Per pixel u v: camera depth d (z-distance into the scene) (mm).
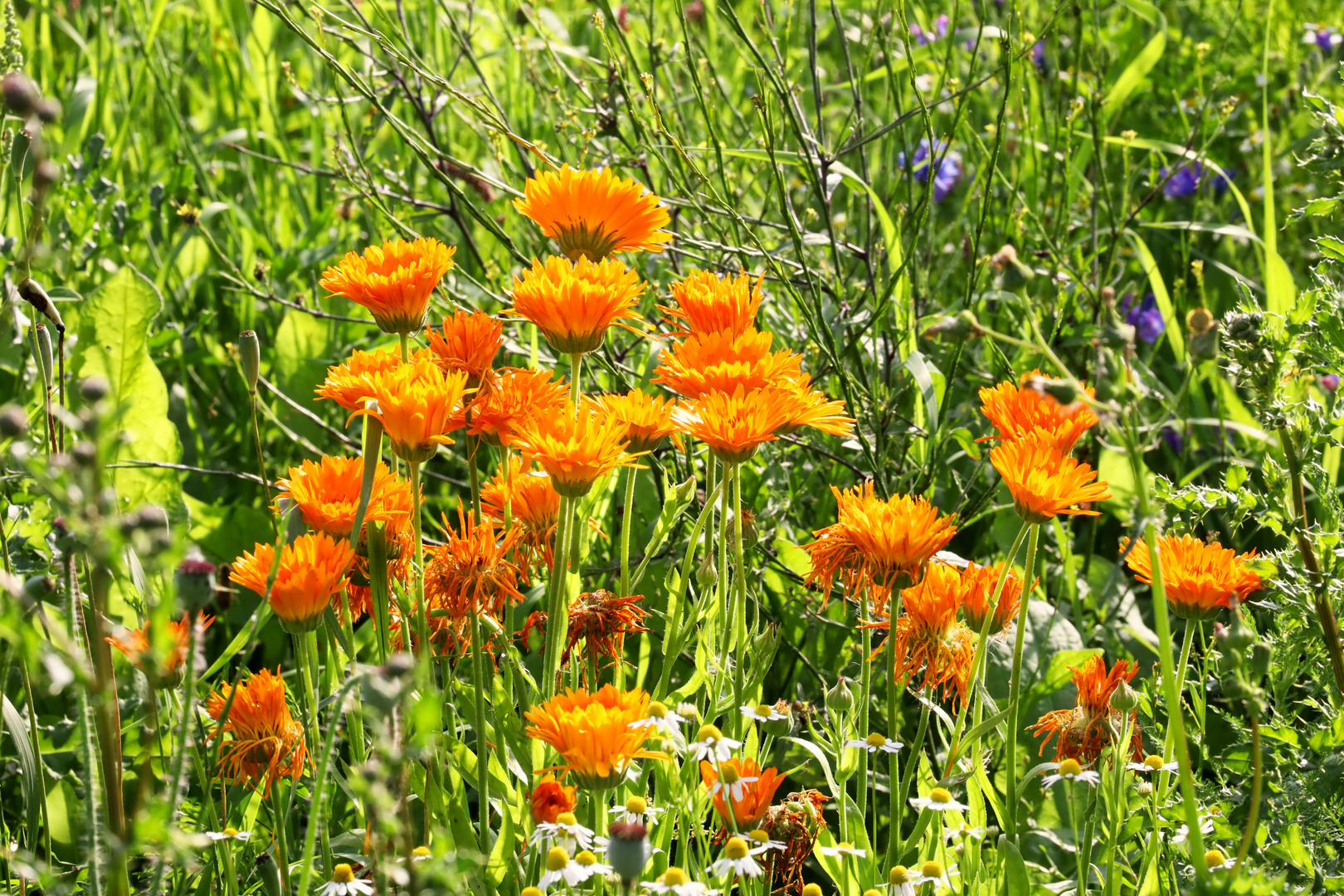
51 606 2059
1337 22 3510
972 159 2711
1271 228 2352
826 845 2014
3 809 2158
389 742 1855
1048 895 2010
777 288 2459
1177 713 1929
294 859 2066
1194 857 1934
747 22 3320
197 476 2443
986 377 2369
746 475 2307
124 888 1881
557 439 1984
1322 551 2029
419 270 2021
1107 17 3594
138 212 2562
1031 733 2182
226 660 1989
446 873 1878
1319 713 2162
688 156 2273
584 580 2238
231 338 2846
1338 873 2031
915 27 3336
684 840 1995
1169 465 2568
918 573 1999
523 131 2820
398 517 2002
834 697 2025
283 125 3332
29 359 2264
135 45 3092
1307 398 2061
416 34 3053
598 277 2025
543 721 1951
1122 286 2947
